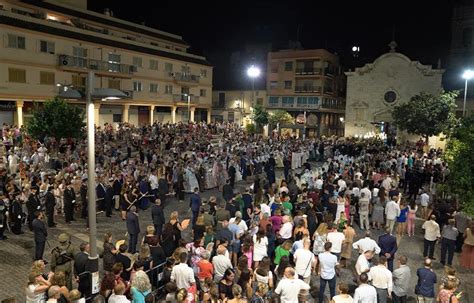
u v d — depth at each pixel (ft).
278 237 35.65
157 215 41.73
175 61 165.37
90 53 130.93
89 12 142.92
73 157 70.44
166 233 33.53
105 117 142.51
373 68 156.97
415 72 150.00
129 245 39.11
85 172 56.39
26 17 113.91
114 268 25.11
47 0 131.13
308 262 29.91
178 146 96.32
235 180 75.41
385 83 155.12
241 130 147.13
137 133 116.98
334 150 102.42
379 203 50.01
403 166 73.31
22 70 111.96
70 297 21.43
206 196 65.00
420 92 138.00
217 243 32.45
